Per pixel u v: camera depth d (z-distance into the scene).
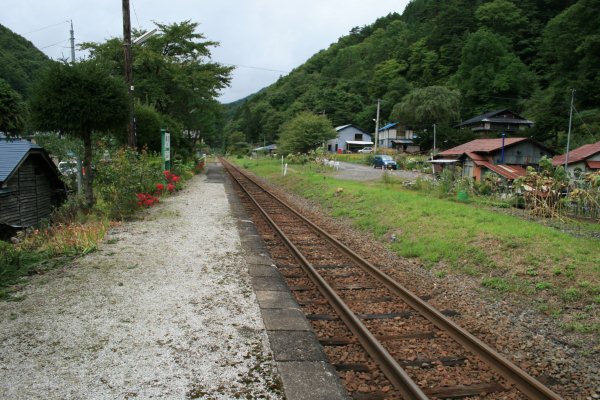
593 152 24.30
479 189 19.25
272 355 4.16
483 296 6.34
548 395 3.61
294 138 47.78
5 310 5.07
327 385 3.67
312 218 13.66
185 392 3.48
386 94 76.69
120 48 24.95
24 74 24.34
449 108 53.00
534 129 39.72
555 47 54.00
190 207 13.60
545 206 14.66
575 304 5.70
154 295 5.67
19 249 8.22
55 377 3.64
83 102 10.70
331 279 7.02
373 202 13.97
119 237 9.03
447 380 3.99
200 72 28.56
